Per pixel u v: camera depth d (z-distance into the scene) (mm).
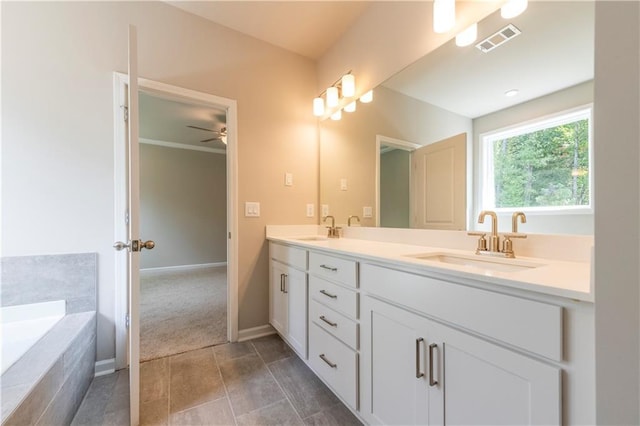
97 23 1702
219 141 4906
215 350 1988
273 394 1487
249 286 2225
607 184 547
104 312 1693
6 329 1411
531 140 1146
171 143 5039
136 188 1252
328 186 2434
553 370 646
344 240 2088
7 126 1497
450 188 1479
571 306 627
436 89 1537
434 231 1568
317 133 2561
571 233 1037
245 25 2129
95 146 1680
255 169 2256
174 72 1933
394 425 1075
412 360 1002
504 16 1231
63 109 1608
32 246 1541
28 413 913
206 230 5422
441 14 1363
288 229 2395
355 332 1279
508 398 731
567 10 1052
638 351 509
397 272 1071
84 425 1267
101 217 1690
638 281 508
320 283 1565
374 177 1972
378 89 1917
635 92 510
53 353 1165
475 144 1363
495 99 1277
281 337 2205
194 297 3305
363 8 1980
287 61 2420
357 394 1267
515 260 1104
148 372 1696
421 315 975
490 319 773
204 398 1452
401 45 1736
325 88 2455
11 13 1515
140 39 1824
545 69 1109
